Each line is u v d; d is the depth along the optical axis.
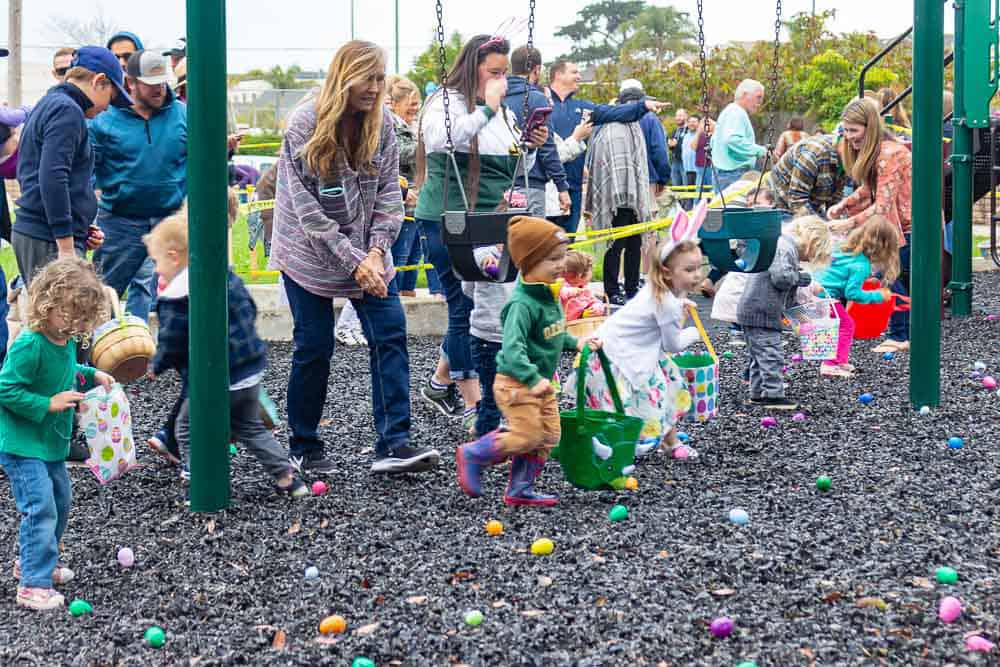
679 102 30.45
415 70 41.59
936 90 6.47
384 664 3.51
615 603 3.88
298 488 5.24
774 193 9.09
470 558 4.36
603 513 4.88
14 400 4.04
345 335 9.71
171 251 5.21
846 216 8.98
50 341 4.12
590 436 5.05
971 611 3.73
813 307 7.56
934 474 5.38
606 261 10.70
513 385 4.90
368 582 4.16
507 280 5.27
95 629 3.86
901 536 4.50
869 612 3.73
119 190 7.62
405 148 9.66
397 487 5.35
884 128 8.91
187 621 3.90
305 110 5.27
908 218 8.86
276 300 10.09
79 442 5.94
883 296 8.29
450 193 5.89
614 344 5.57
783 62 30.25
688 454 5.81
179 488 5.41
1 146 6.82
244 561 4.43
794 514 4.80
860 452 5.81
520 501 5.01
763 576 4.10
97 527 4.87
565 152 8.88
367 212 5.41
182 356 5.25
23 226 6.61
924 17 6.54
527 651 3.53
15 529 4.88
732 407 6.95
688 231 5.46
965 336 9.30
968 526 4.61
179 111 7.83
